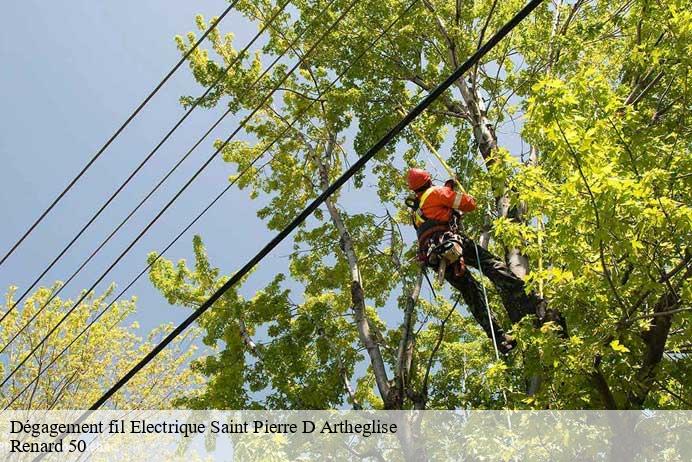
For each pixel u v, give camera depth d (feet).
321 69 65.41
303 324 59.72
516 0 57.47
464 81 58.34
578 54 51.29
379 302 64.18
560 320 38.17
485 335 62.23
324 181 66.74
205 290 64.75
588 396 36.42
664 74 44.70
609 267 34.35
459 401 54.49
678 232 31.68
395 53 63.16
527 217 37.78
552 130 31.01
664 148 33.60
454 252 37.65
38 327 80.02
